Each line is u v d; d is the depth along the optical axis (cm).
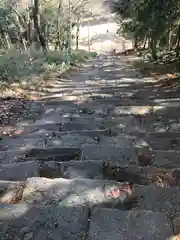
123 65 1831
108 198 280
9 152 428
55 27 2277
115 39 5178
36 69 1165
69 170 350
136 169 345
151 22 1420
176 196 278
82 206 260
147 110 661
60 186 298
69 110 692
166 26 1430
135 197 280
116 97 820
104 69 1603
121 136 498
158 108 670
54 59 1539
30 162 370
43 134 513
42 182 304
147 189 289
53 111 686
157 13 1277
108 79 1202
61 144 465
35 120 625
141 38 2253
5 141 485
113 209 253
